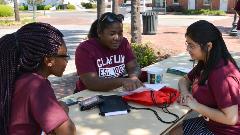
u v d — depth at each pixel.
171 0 33.78
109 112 2.58
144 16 13.95
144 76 3.49
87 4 41.84
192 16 27.16
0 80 1.66
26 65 1.67
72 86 6.41
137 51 6.89
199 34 2.44
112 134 2.26
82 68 3.27
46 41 1.68
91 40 3.41
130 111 2.65
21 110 1.63
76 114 2.60
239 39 12.38
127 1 31.22
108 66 3.42
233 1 31.00
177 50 9.88
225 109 2.34
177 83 3.41
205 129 2.68
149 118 2.52
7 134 1.67
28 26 1.71
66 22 21.89
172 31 15.46
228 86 2.34
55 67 1.75
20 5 36.41
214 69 2.41
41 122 1.60
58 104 1.66
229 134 2.52
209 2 32.31
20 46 1.66
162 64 4.25
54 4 40.59
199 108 2.53
